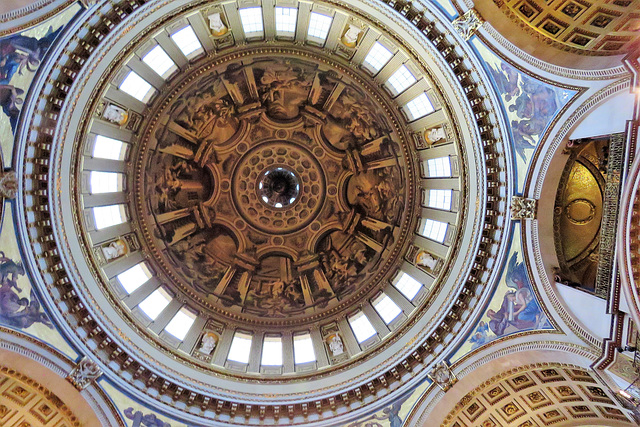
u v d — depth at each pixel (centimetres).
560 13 1675
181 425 1981
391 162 2780
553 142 1827
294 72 2658
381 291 2727
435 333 2130
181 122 2712
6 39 1548
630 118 1550
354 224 2992
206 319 2655
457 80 1919
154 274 2627
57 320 1862
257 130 3006
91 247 2159
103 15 1731
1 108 1628
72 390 1842
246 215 3098
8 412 1848
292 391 2162
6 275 1741
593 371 1650
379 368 2167
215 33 2302
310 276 2981
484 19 1744
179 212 2867
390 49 2184
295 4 2142
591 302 1731
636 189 1454
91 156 2219
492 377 2003
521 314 1933
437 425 2039
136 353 2052
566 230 2055
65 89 1786
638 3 1590
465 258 2145
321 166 3084
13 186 1722
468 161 2119
